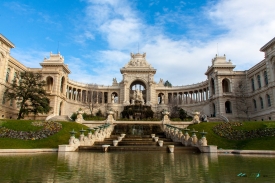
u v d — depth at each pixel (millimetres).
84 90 89625
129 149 26422
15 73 66500
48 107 56656
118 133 43375
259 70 64875
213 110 75125
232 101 69500
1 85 56938
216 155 22312
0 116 57031
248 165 15016
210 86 77750
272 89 57094
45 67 72688
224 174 11609
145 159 18062
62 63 72062
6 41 57375
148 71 87500
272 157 20484
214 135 36094
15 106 64688
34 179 10203
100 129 35500
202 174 11609
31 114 66125
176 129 35844
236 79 72250
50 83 75875
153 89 87000
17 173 11742
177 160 17500
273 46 56469
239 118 67500
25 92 53406
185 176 11016
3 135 32562
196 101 89875
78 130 38844
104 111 76875
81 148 27531
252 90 70062
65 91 77875
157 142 30859
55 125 38719
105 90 92875
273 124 36375
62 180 10000
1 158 18906
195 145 27562
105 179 10211
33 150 26031
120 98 87625
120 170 12711
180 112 68750
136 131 45125
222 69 72750
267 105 61062
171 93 95500
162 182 9594
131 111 62156
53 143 32688
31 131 35344
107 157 19562
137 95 67375
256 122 39312
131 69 87688
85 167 13828
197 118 47531
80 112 48156
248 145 30484
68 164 15125
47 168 13406
